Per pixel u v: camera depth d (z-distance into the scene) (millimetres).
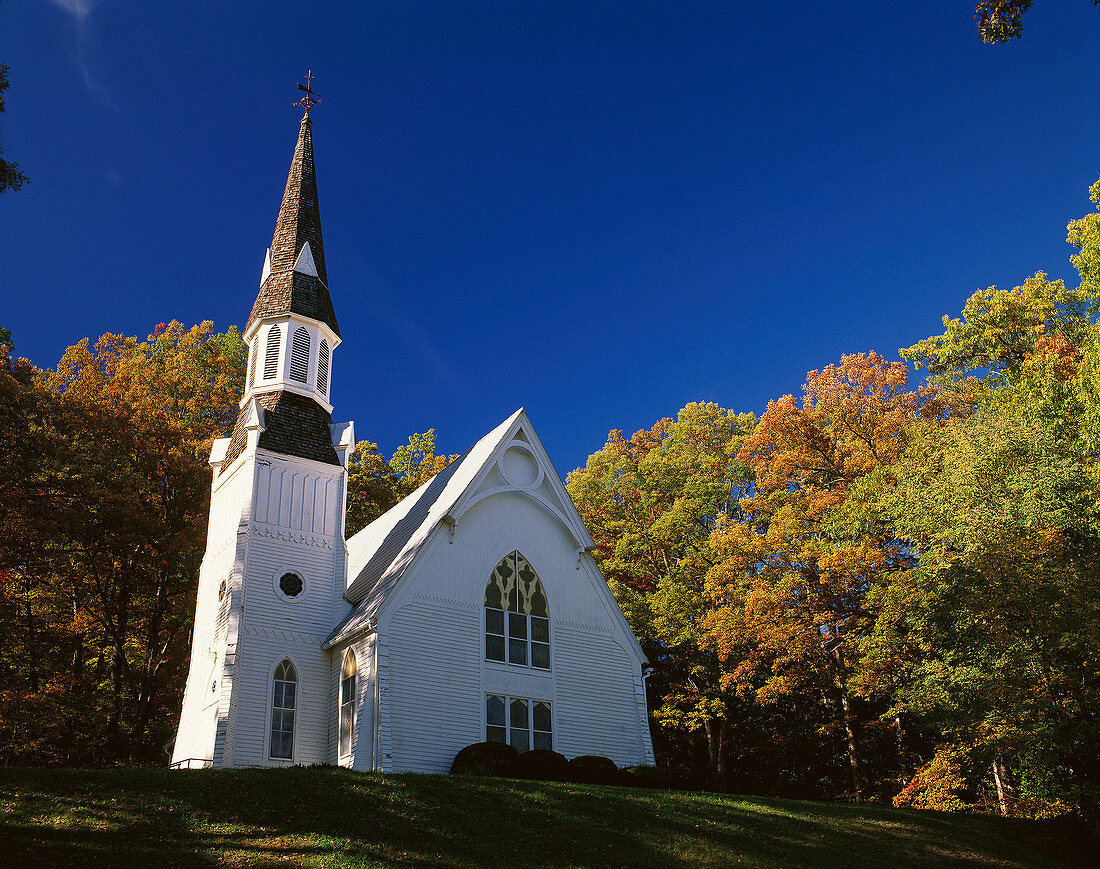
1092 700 24719
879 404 40219
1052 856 22953
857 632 35719
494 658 28938
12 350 33812
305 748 27328
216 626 29406
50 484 32438
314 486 31250
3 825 15531
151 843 15609
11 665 34688
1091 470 27328
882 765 40906
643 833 19531
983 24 17703
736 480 46844
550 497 32625
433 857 16500
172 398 43812
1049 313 36844
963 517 26875
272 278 35156
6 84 18656
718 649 37781
